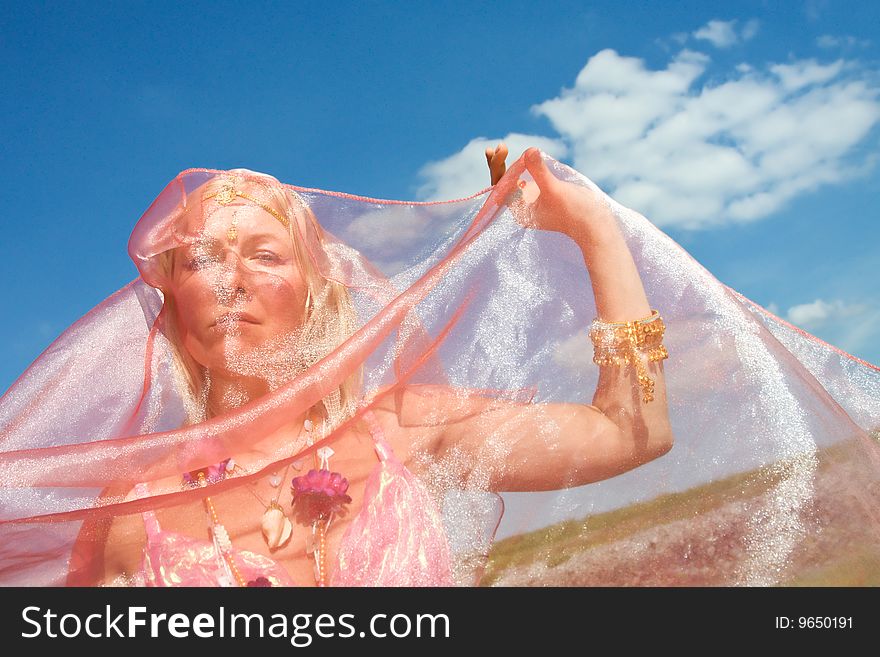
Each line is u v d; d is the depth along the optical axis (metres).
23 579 1.75
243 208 1.93
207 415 1.97
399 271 2.08
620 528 1.80
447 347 1.99
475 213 2.16
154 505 1.74
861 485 1.75
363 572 1.73
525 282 2.02
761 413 1.82
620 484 1.84
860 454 1.78
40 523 1.75
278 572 1.74
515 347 1.98
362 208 2.12
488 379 1.97
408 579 1.72
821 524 1.73
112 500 1.76
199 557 1.74
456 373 1.97
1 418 1.99
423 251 2.11
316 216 2.08
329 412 1.91
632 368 1.88
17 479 1.71
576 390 1.94
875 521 1.72
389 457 1.88
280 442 1.88
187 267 1.91
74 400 2.01
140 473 1.72
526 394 1.94
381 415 1.95
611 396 1.89
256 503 1.81
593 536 1.79
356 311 2.02
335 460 1.89
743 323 1.91
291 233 1.96
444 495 1.86
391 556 1.74
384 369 1.97
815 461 1.77
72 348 2.06
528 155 2.05
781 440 1.80
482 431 1.90
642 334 1.89
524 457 1.87
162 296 2.05
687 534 1.77
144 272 1.94
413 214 2.14
